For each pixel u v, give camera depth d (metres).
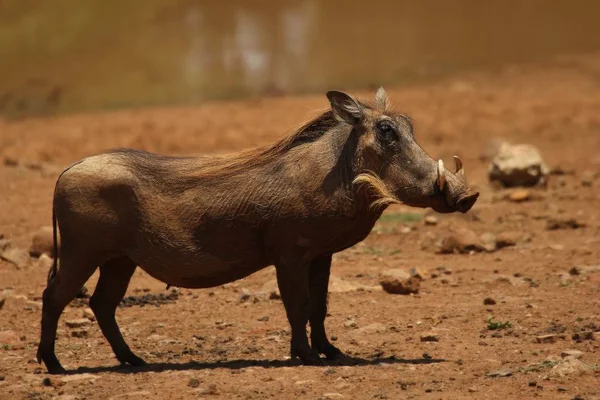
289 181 31.77
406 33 147.25
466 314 38.97
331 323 38.34
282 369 31.03
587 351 32.75
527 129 94.31
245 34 143.62
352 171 31.75
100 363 33.75
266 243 32.03
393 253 51.91
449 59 135.00
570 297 41.09
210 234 31.97
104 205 31.77
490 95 111.56
